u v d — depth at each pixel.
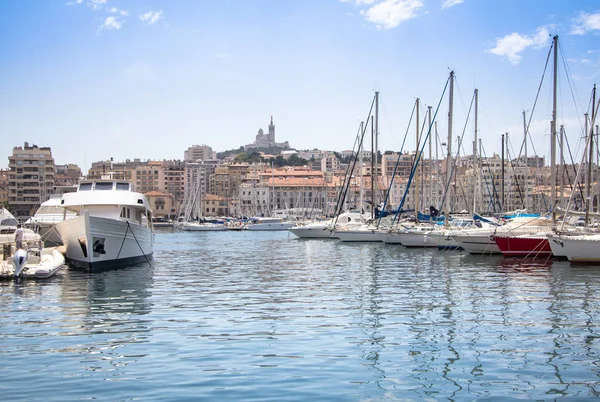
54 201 64.88
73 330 23.39
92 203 48.62
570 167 105.75
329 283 38.22
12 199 188.12
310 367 18.11
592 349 20.19
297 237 109.62
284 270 47.62
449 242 64.31
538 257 52.53
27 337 22.16
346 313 26.92
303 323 24.64
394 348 20.36
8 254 45.06
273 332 22.89
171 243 99.44
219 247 84.75
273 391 15.94
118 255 48.25
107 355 19.52
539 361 18.77
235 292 34.25
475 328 23.48
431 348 20.33
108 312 27.39
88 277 41.38
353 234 82.94
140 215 54.97
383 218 85.81
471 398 15.48
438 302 29.84
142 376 17.25
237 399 15.34
